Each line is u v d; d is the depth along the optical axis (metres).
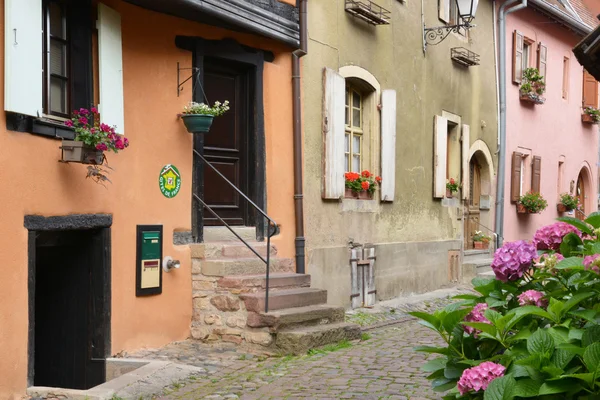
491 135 18.62
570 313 3.55
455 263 16.58
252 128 10.26
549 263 3.72
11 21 6.42
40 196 6.89
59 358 8.09
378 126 13.38
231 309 8.84
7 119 6.50
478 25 17.91
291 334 8.51
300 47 10.90
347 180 12.44
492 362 3.39
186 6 8.50
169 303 8.77
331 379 7.30
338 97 11.87
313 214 11.34
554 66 22.30
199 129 8.98
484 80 18.17
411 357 8.36
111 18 7.95
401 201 14.19
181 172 9.06
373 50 13.19
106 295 7.94
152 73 8.70
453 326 3.70
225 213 10.09
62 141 7.13
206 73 9.98
